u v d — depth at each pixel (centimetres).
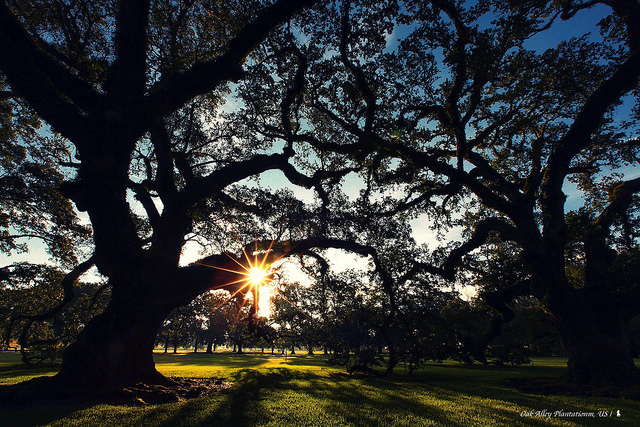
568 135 1564
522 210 1591
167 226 1294
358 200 1630
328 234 1548
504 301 1908
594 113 1480
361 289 1830
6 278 2184
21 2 1310
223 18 1429
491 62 1292
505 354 2822
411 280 1798
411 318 1825
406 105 1555
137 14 1143
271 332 2341
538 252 1498
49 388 930
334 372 2034
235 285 1416
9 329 1955
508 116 1611
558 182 1598
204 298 2105
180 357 4550
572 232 1579
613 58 1547
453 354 2216
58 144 2042
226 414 711
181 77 1093
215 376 1655
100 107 1053
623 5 1547
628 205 1633
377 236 1644
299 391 1119
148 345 1182
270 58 1484
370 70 1393
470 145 1778
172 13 1479
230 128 1694
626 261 1456
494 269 1952
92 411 735
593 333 1362
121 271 1045
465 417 722
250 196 1514
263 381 1434
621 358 1315
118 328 1075
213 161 1694
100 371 1026
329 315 2025
